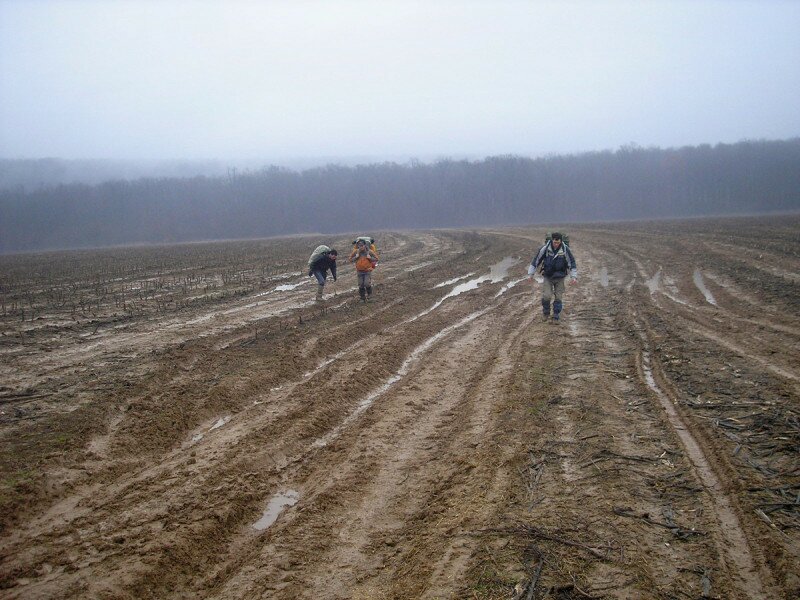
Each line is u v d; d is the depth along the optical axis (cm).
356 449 655
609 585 388
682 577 396
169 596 419
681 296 1502
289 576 434
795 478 513
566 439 625
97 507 527
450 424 717
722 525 453
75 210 10144
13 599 400
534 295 1617
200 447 660
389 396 827
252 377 896
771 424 627
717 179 10081
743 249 2495
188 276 2300
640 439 618
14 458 602
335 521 511
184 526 497
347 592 413
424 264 2575
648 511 477
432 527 483
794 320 1123
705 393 743
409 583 411
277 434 692
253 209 10350
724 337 1028
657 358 919
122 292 1852
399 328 1252
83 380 869
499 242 3822
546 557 418
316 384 871
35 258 4562
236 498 547
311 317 1366
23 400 780
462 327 1251
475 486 538
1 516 496
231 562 461
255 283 2047
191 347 1071
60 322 1331
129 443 657
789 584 383
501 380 858
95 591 411
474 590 390
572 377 841
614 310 1334
